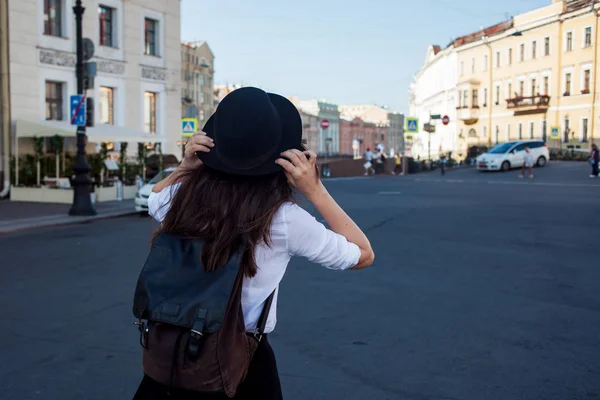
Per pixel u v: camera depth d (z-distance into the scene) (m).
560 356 5.00
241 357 1.99
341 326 5.91
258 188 2.03
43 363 5.00
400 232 12.39
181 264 1.97
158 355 1.93
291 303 6.82
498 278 8.02
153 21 31.19
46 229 14.55
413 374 4.64
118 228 14.60
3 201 21.20
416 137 100.75
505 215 15.12
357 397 4.23
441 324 5.95
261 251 2.02
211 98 102.44
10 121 23.09
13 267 9.38
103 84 27.97
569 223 13.38
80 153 16.95
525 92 59.88
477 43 67.88
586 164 40.22
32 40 24.14
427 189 24.97
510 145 38.69
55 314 6.54
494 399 4.17
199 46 96.88
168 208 2.14
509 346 5.26
